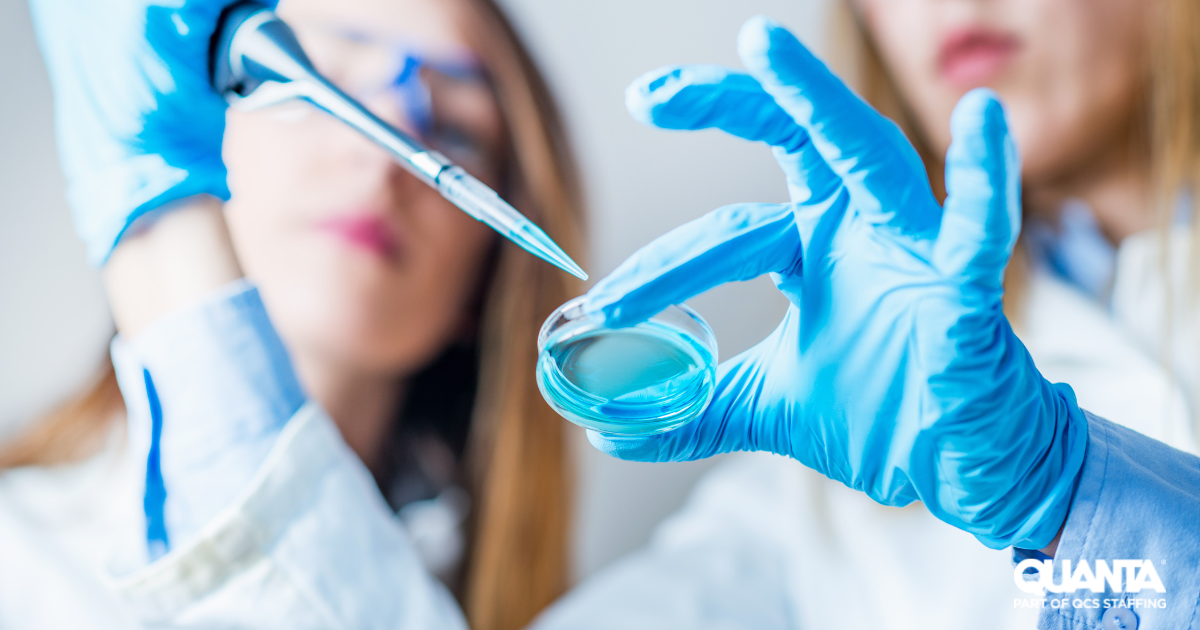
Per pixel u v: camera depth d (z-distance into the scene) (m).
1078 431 0.59
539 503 1.57
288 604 0.75
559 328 0.54
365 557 0.82
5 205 1.37
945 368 0.52
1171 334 1.21
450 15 1.44
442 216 1.45
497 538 1.55
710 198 1.63
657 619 1.35
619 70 1.58
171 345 0.77
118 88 0.77
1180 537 0.56
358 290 1.41
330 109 0.62
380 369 1.46
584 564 1.60
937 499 0.58
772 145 0.56
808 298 0.58
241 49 0.69
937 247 0.51
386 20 1.40
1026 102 1.32
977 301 0.51
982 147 0.45
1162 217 1.27
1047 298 1.42
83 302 1.40
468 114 1.46
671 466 1.66
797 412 0.60
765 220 0.57
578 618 1.38
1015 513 0.58
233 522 0.74
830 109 0.49
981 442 0.54
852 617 1.38
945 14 1.32
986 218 0.47
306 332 1.40
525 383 1.55
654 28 1.59
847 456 0.59
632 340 0.53
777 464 1.65
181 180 0.79
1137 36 1.28
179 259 0.80
